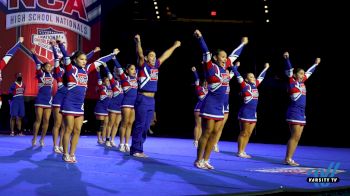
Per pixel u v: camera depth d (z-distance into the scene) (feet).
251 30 61.62
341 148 49.70
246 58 62.75
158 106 67.36
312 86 58.70
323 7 57.00
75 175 22.02
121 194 17.31
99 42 57.36
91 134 61.67
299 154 40.04
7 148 36.06
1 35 53.57
